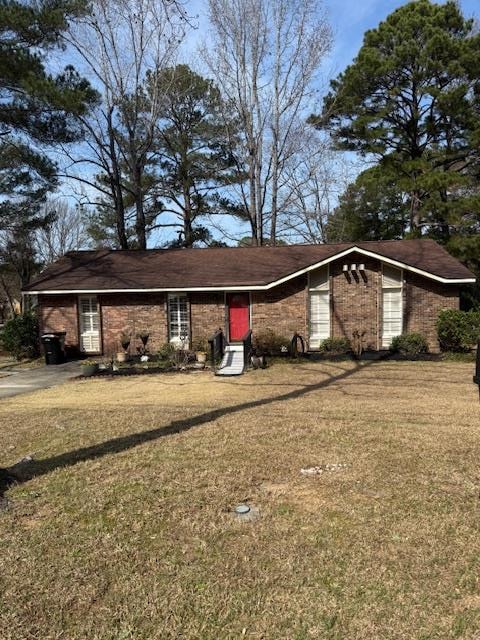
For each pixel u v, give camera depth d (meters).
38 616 3.08
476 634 2.85
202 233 32.47
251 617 3.03
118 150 26.88
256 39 25.39
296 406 8.88
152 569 3.56
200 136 30.59
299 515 4.34
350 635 2.86
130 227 32.25
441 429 7.05
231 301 18.31
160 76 24.88
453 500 4.58
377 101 25.42
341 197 32.00
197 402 9.70
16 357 19.62
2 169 21.47
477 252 22.69
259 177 27.62
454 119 23.31
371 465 5.54
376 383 11.56
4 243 31.41
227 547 3.84
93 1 20.88
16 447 6.74
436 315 17.17
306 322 17.53
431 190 23.44
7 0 15.45
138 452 6.23
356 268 17.12
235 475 5.31
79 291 18.25
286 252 20.25
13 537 4.06
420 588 3.28
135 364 16.86
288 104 26.42
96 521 4.32
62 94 16.81
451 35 23.53
